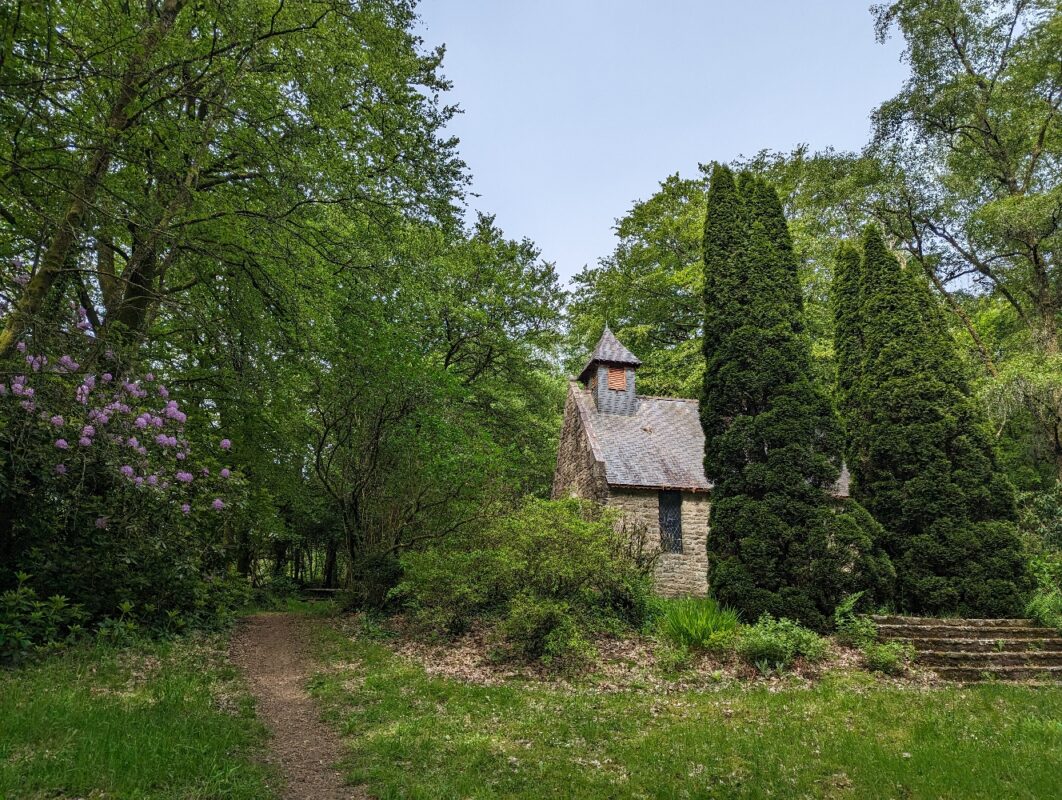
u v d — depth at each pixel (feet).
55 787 12.73
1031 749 18.81
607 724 21.12
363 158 40.16
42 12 20.62
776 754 18.20
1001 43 67.97
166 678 22.44
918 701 24.48
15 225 27.58
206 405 46.88
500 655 31.07
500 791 15.31
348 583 47.39
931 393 42.24
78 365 25.88
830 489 37.52
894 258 46.60
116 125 25.81
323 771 16.78
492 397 77.30
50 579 25.91
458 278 70.03
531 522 35.40
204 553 34.68
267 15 30.53
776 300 40.09
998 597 37.35
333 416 46.42
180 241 29.14
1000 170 69.15
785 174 82.84
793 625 32.30
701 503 58.13
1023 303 72.43
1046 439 61.77
